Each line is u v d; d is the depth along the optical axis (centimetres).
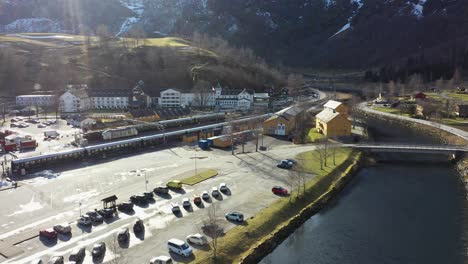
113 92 18425
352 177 8575
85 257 4800
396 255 5331
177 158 9594
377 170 9138
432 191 7706
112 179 7881
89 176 8100
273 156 9588
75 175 8181
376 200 7256
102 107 18100
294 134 12225
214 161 9231
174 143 11456
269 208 6328
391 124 14850
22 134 12262
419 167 9325
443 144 10569
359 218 6481
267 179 7812
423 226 6191
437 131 12794
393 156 10281
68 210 6288
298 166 8506
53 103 17450
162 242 5181
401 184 8131
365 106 19262
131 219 5944
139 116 14588
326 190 7469
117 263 4609
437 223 6288
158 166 8856
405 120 15088
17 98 17750
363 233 5959
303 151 10038
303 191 7088
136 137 11694
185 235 5378
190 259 4753
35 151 10194
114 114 16050
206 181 7694
